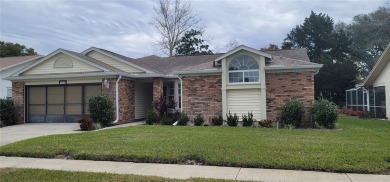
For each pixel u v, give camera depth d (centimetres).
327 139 986
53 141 989
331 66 3588
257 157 718
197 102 1720
